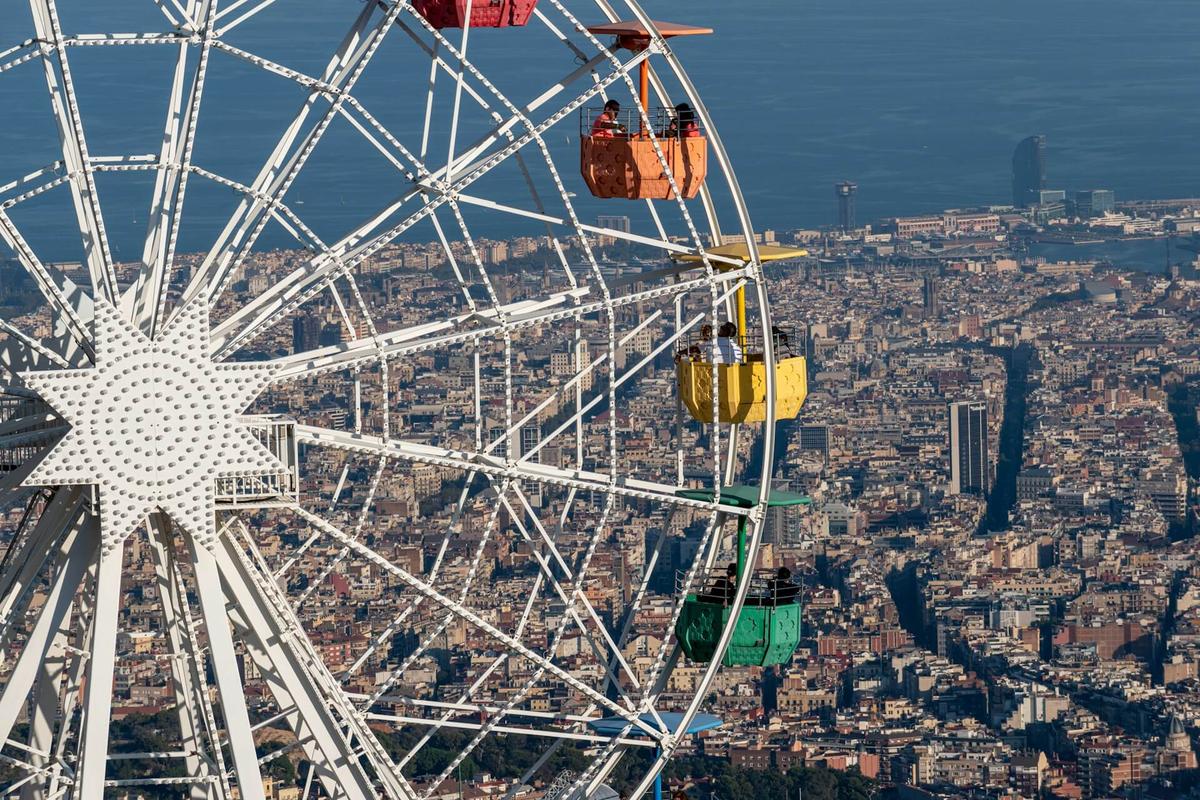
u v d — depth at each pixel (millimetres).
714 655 69688
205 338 59562
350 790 64250
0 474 64062
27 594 61781
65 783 67125
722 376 69562
